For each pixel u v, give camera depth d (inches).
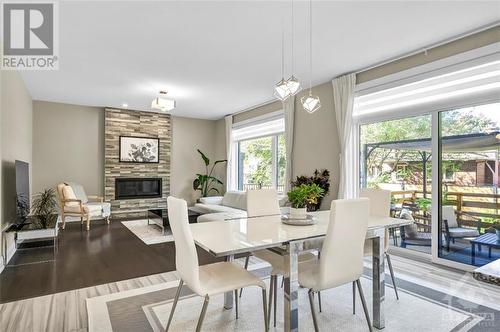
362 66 156.1
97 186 260.8
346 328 80.0
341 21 110.1
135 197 273.7
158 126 285.9
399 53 139.3
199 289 64.9
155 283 110.9
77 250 157.3
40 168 236.7
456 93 124.3
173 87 196.1
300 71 163.8
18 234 134.9
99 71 165.2
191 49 135.7
